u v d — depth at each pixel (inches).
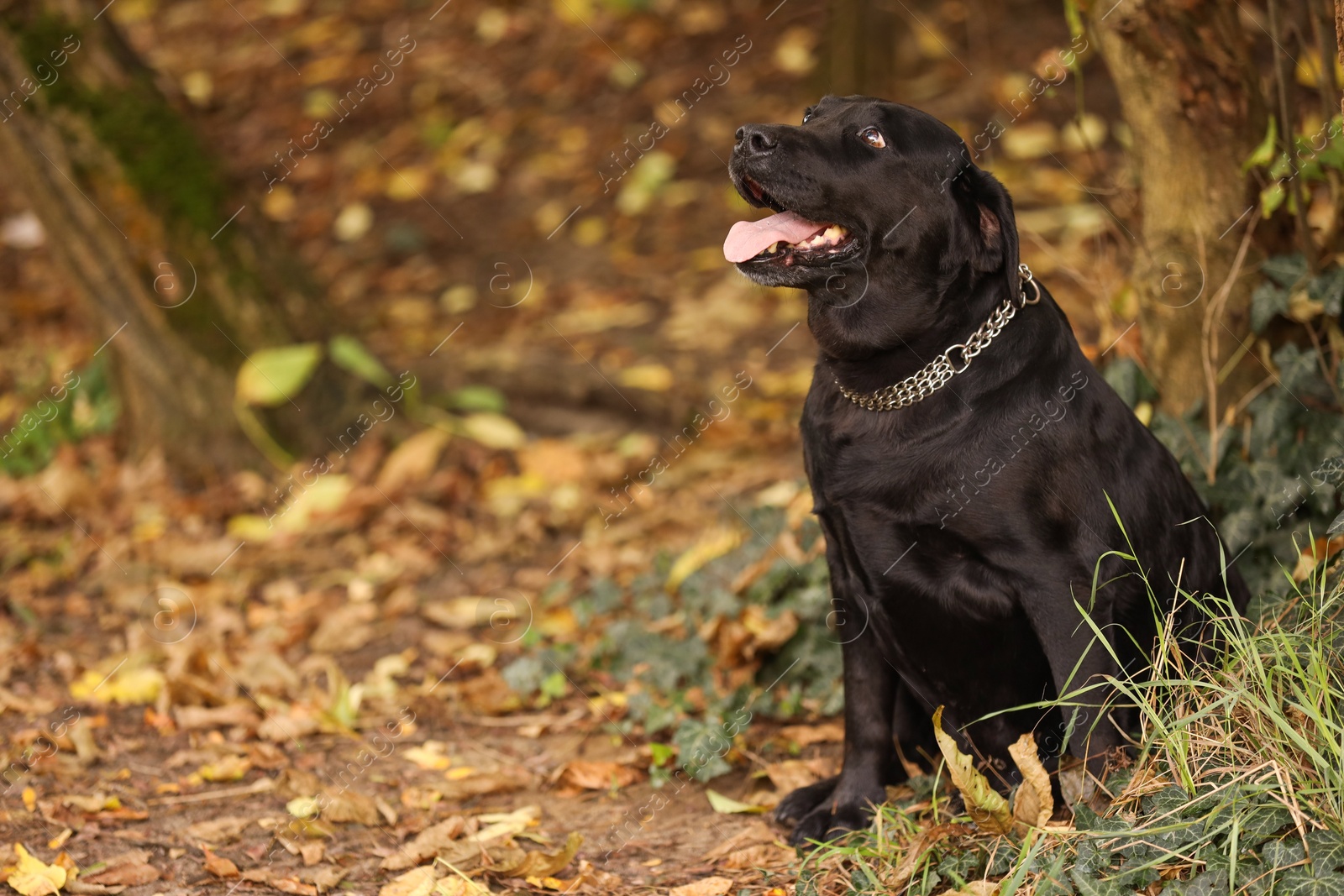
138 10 595.8
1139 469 160.7
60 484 305.6
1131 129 199.3
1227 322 196.7
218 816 176.4
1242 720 141.0
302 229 450.0
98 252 309.0
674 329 369.1
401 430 324.2
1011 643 158.6
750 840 166.2
